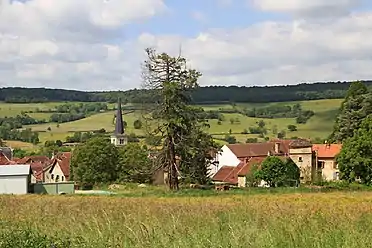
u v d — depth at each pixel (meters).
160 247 13.70
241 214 23.48
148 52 76.44
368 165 85.06
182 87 76.44
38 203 42.72
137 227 16.12
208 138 78.06
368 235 14.45
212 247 13.33
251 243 13.52
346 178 87.31
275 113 196.75
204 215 22.95
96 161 104.69
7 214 26.98
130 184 96.94
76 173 106.25
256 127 185.12
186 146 76.06
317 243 13.57
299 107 194.00
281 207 32.16
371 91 115.75
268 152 123.25
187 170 77.12
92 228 16.45
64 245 13.89
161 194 69.56
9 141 196.00
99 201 47.84
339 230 15.21
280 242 13.70
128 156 103.69
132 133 155.00
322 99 198.25
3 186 80.62
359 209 32.09
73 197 58.75
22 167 83.12
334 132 118.19
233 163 126.12
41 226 18.11
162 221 18.86
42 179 124.56
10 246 13.90
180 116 75.56
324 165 111.38
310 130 175.88
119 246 13.83
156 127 75.88
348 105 116.38
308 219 18.55
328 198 57.19
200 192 71.94
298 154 111.88
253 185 91.88
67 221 19.92
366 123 87.56
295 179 90.31
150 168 77.75
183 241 13.95
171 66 76.69
